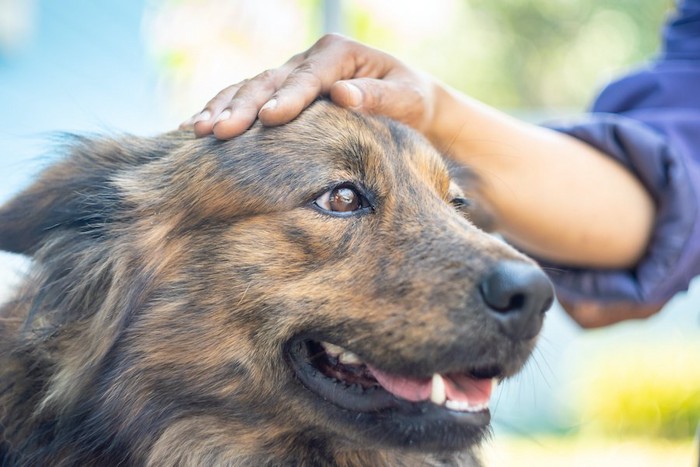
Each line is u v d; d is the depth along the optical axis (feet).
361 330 2.00
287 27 6.31
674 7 2.61
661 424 6.47
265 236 2.07
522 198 2.40
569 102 13.21
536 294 1.92
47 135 2.40
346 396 2.04
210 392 2.09
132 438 2.10
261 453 2.13
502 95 13.21
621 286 2.40
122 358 2.09
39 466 2.10
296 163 2.10
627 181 2.41
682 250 2.31
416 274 2.00
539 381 6.42
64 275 2.16
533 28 13.10
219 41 6.26
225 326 2.08
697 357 6.83
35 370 2.14
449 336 1.94
